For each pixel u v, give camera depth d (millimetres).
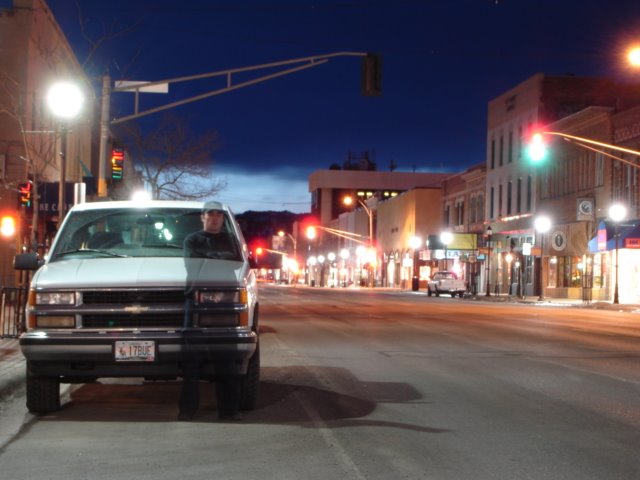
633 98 52812
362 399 9344
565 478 5957
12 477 6004
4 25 29438
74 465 6348
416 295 56906
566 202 47906
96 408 8734
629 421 8125
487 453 6730
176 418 8180
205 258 8305
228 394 8203
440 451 6801
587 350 14797
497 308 33125
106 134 20922
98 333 7402
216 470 6188
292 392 9805
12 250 29828
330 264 118938
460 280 54844
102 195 20906
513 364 12633
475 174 64500
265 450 6828
